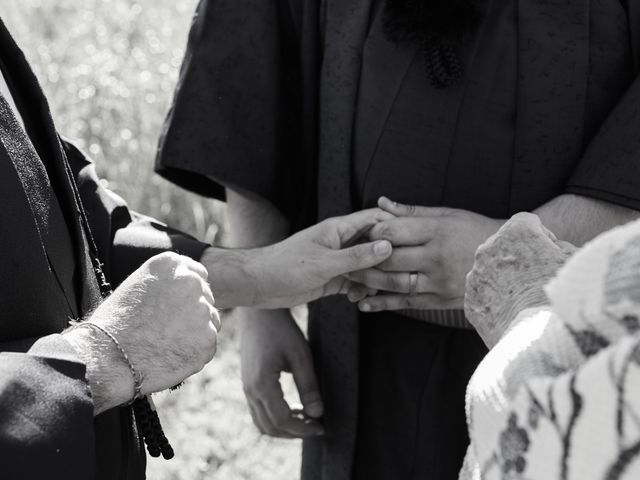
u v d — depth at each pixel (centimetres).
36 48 543
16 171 136
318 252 188
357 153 198
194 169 207
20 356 126
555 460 99
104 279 168
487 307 135
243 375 223
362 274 191
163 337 141
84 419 126
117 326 140
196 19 213
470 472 123
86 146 485
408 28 182
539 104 184
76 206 156
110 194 194
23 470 119
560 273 101
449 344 201
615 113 180
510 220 140
